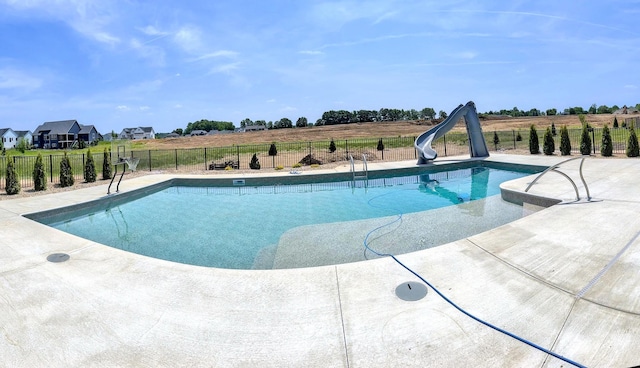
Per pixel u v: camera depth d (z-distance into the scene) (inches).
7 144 2637.8
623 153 584.4
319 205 340.5
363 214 297.9
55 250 188.2
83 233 258.4
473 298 123.8
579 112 2827.3
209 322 115.0
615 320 106.0
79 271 158.6
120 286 142.5
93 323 114.8
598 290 124.2
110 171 522.9
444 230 229.0
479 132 613.0
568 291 125.0
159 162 780.6
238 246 222.7
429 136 577.9
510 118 2623.0
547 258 154.3
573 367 87.5
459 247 173.0
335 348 99.6
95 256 178.1
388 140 1332.4
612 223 197.9
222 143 1833.2
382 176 504.7
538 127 1804.9
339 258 190.5
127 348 101.4
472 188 402.9
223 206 345.4
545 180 344.8
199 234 251.8
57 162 774.5
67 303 128.5
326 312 119.3
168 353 99.1
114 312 121.8
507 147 809.5
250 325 112.8
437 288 132.6
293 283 142.0
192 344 103.3
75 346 102.3
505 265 149.6
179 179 480.7
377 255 190.9
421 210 307.4
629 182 316.8
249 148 1233.4
